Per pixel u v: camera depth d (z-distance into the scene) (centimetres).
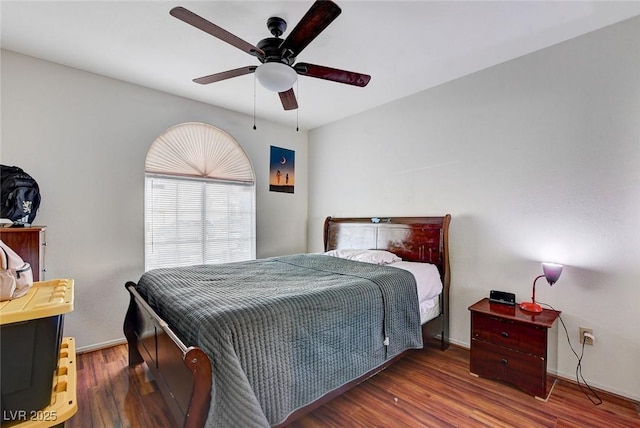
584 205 223
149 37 226
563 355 232
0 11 196
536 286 245
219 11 197
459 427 178
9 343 108
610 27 213
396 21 205
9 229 197
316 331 170
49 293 133
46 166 260
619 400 204
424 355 273
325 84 305
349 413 191
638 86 203
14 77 247
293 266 286
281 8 194
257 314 151
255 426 130
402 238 328
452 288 297
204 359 125
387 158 360
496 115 270
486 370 231
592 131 221
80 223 275
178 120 335
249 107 370
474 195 284
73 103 272
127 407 196
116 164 294
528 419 186
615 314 210
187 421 124
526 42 234
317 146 454
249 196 403
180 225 344
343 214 414
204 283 213
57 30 218
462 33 221
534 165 248
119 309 295
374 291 211
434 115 314
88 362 256
